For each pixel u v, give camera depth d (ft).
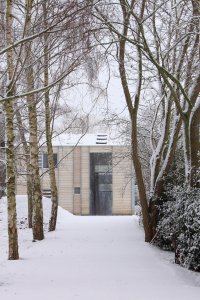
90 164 148.77
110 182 148.66
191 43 53.42
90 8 36.99
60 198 147.95
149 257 45.29
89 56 45.03
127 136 81.15
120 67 53.06
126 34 48.39
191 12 52.54
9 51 41.32
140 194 57.88
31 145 60.39
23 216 94.68
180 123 54.95
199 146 44.32
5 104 43.29
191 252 38.75
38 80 59.26
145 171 86.17
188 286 31.96
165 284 32.55
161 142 59.52
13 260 43.91
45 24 40.40
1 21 44.37
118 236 63.72
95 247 52.54
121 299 27.61
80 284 32.48
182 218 41.06
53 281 33.78
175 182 56.29
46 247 52.75
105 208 148.66
